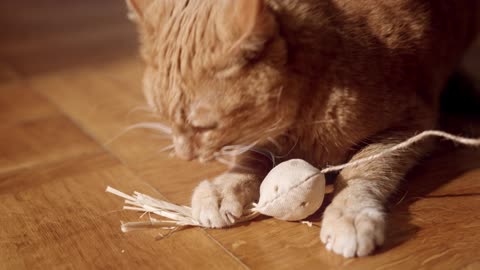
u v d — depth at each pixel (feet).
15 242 1.85
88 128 2.58
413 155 2.00
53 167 2.28
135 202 1.97
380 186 1.87
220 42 1.74
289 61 1.81
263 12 1.70
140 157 2.31
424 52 2.07
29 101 2.91
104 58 3.57
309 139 1.95
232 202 1.83
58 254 1.79
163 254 1.76
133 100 2.83
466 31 2.45
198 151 1.85
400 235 1.75
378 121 1.94
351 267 1.65
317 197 1.76
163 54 1.86
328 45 1.87
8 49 3.95
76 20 4.78
